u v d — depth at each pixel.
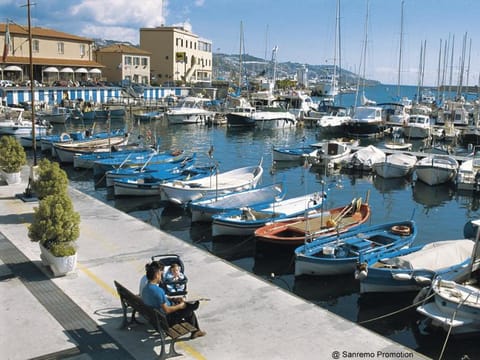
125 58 85.62
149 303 8.53
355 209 20.12
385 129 57.16
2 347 8.63
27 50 68.81
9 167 21.77
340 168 36.59
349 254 15.62
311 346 9.07
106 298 10.77
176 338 8.34
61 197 12.24
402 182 33.69
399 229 17.30
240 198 21.92
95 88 71.44
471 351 11.39
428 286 12.74
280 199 22.52
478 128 49.62
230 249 18.62
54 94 64.94
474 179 30.12
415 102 78.81
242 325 9.79
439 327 11.80
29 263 12.70
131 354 8.53
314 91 125.31
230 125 61.28
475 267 12.73
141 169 28.88
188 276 12.30
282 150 39.72
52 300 10.57
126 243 14.76
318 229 17.72
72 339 8.98
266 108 67.25
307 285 15.29
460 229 23.03
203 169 29.05
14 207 18.11
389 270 13.47
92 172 32.66
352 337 9.46
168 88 84.19
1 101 57.44
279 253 17.33
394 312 13.02
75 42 76.00
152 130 58.09
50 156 37.69
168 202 23.56
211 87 94.38
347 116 60.25
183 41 99.62
